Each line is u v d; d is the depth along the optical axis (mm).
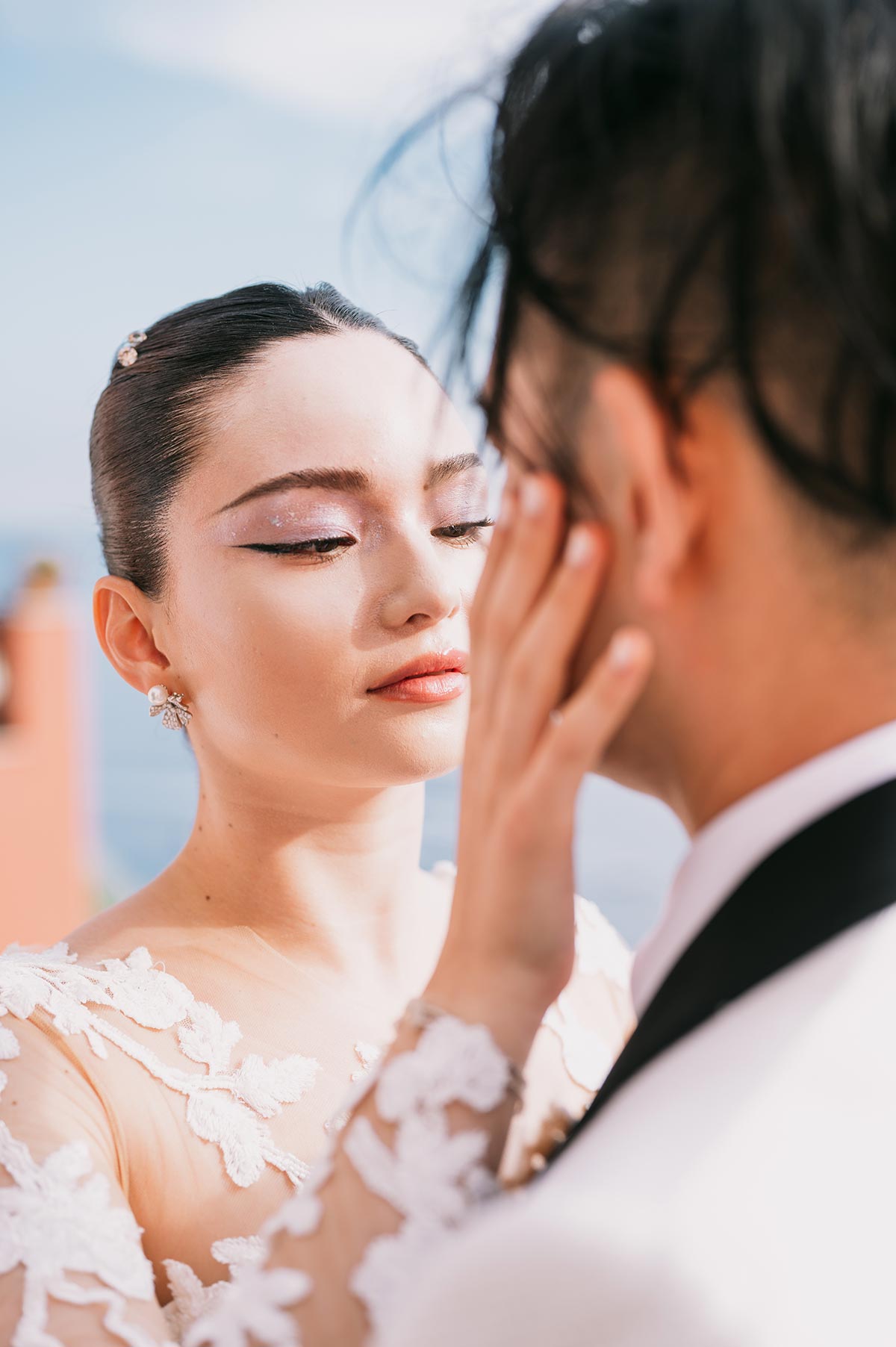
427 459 1304
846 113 575
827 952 578
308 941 1351
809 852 608
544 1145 849
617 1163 537
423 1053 786
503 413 718
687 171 619
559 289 656
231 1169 1187
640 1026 642
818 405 598
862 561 614
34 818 7305
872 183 573
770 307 599
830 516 608
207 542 1301
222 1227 1172
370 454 1273
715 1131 528
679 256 614
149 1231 1167
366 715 1281
